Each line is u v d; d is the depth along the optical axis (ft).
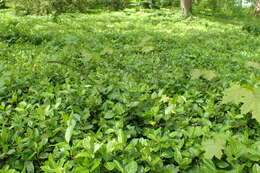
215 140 6.15
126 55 17.75
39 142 6.40
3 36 21.12
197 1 81.10
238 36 35.60
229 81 11.73
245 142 6.50
